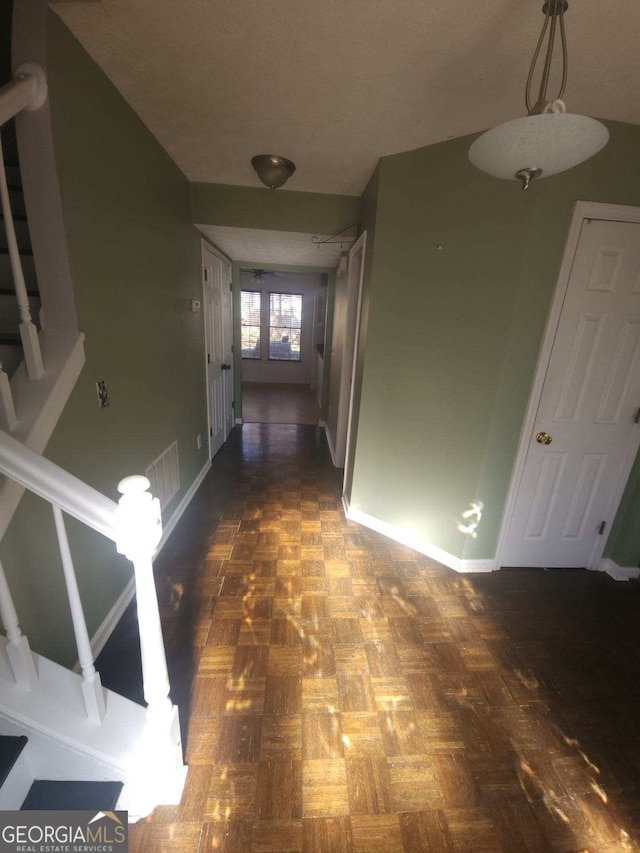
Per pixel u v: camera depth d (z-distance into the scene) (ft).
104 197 4.81
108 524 2.69
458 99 4.86
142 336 6.17
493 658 5.28
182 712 4.35
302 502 9.55
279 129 5.82
